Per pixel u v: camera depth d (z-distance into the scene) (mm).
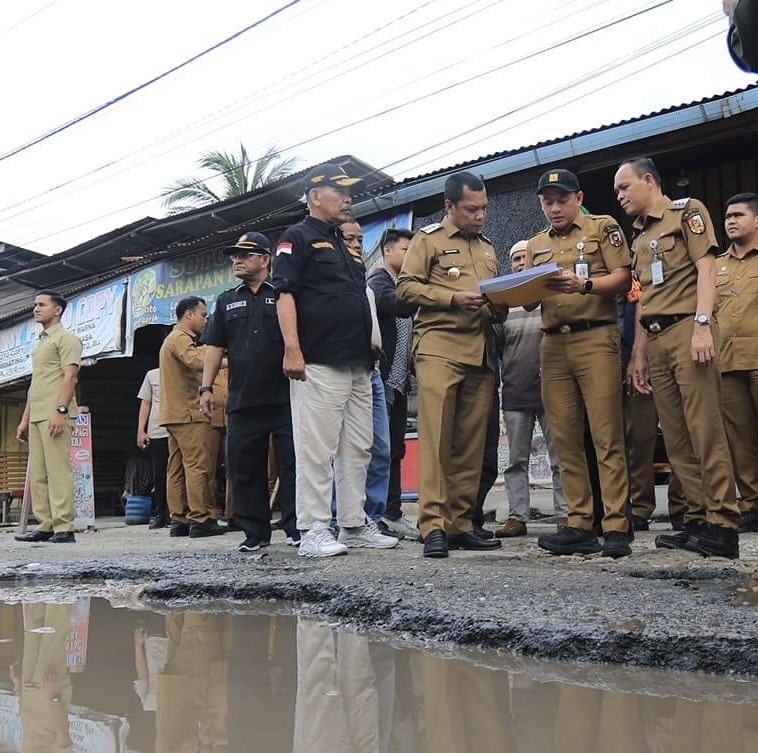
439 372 3990
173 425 6402
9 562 4191
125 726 1611
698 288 3512
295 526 4758
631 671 1971
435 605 2523
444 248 4078
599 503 4625
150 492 9898
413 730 1565
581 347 3795
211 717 1670
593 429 3799
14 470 10680
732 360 4988
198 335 6613
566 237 3920
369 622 2607
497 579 2947
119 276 11422
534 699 1747
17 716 1689
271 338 4582
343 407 4223
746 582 2941
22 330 13320
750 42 2484
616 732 1522
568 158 6895
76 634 2561
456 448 4281
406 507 8297
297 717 1659
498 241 7508
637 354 4051
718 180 7504
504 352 5547
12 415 15680
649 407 5062
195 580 3264
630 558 3619
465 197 4070
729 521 3582
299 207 9367
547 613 2344
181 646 2350
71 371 5941
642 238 3746
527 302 3766
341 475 4480
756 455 5086
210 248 10219
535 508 7133
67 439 5949
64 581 3738
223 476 8422
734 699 1717
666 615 2254
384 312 5105
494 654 2172
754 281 4988
